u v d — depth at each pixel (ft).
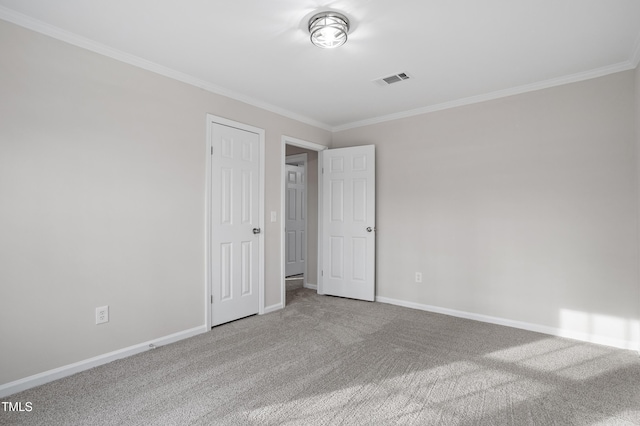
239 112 11.32
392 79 10.05
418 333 10.09
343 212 14.42
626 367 7.81
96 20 6.97
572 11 6.66
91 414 5.93
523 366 7.86
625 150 9.01
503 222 10.93
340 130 15.17
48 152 7.16
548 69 9.33
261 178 12.04
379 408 6.15
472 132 11.57
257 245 11.94
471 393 6.67
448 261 12.07
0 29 6.55
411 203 12.99
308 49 8.25
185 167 9.73
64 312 7.37
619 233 9.09
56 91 7.28
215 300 10.56
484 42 7.89
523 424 5.69
